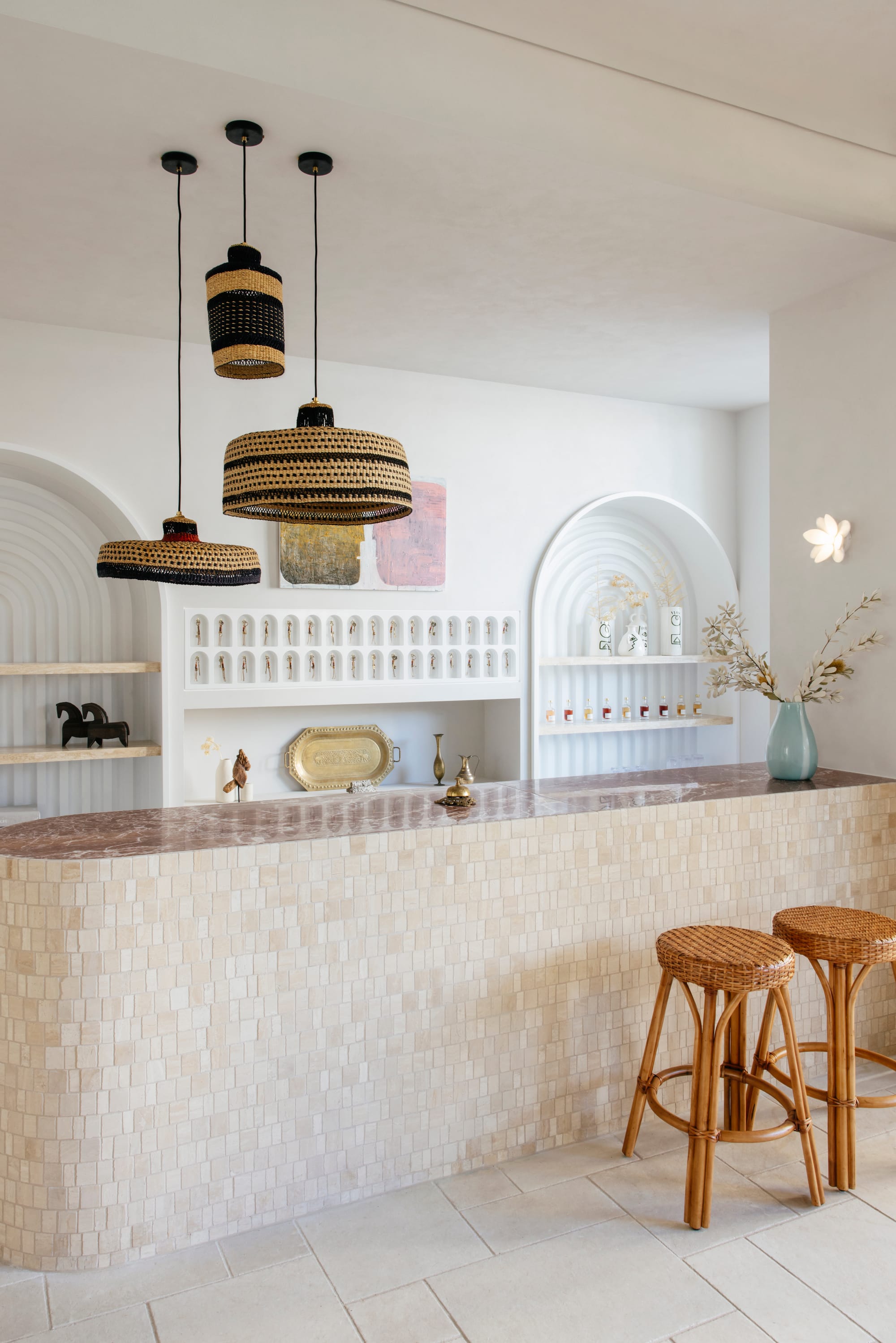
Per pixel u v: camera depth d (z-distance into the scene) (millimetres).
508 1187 2602
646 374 4965
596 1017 2854
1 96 2406
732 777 3559
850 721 3682
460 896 2631
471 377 4996
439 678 5008
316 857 2441
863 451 3625
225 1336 2037
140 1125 2287
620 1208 2498
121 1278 2234
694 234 3270
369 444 2188
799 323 3920
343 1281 2213
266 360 2467
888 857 3410
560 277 3658
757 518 5668
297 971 2438
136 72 2307
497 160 2746
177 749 4367
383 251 3396
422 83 2211
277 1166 2439
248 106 2455
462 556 5027
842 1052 2594
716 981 2365
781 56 2420
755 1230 2398
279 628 4602
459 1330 2053
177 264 3482
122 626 4602
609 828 2852
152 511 4309
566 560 5637
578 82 2355
